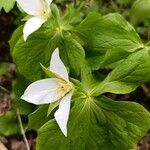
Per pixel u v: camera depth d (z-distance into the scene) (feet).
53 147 0.84
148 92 1.14
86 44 0.88
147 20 1.14
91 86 0.82
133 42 0.84
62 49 0.88
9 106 1.16
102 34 0.86
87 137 0.84
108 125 0.83
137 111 0.81
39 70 0.91
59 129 0.83
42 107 0.86
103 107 0.82
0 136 1.11
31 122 0.88
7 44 1.26
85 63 0.85
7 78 1.19
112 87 0.80
